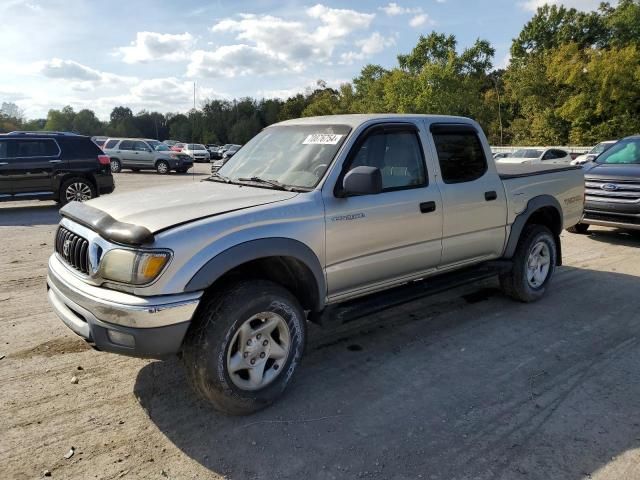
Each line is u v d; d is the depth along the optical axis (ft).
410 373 12.28
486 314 16.42
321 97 228.63
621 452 9.14
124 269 9.07
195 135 323.57
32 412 10.36
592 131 118.52
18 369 12.23
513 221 16.33
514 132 152.87
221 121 317.01
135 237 8.88
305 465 8.79
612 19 159.22
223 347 9.59
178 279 9.07
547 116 132.77
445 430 9.84
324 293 11.53
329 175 11.53
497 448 9.26
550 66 124.47
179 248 9.11
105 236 9.43
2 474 8.45
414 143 13.61
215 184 12.91
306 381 11.84
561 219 18.33
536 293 17.46
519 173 17.30
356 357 13.16
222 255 9.49
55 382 11.62
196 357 9.55
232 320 9.62
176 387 11.45
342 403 10.85
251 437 9.60
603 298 18.10
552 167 19.08
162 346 9.06
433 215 13.57
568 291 18.92
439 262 14.26
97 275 9.45
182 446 9.32
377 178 10.67
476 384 11.72
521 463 8.82
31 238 28.12
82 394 11.11
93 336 9.35
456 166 14.67
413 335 14.66
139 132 357.20
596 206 27.14
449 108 127.03
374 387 11.57
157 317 8.88
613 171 27.30
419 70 143.13
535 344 14.03
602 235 30.35
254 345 10.18
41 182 38.47
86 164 40.29
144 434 9.68
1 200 37.24
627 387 11.57
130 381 11.72
